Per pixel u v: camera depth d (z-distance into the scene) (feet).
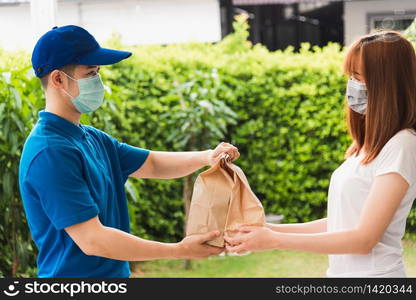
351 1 25.38
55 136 6.75
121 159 8.12
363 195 6.69
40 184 6.56
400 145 6.49
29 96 11.93
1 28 26.61
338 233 6.56
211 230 7.30
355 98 6.92
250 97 18.58
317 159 18.48
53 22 13.24
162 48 19.13
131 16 27.78
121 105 15.67
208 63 18.69
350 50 6.89
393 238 6.76
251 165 18.90
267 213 19.33
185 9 27.89
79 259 6.93
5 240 12.85
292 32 34.17
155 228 18.47
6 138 11.44
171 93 17.61
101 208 7.06
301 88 18.17
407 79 6.61
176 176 8.46
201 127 17.20
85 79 7.02
